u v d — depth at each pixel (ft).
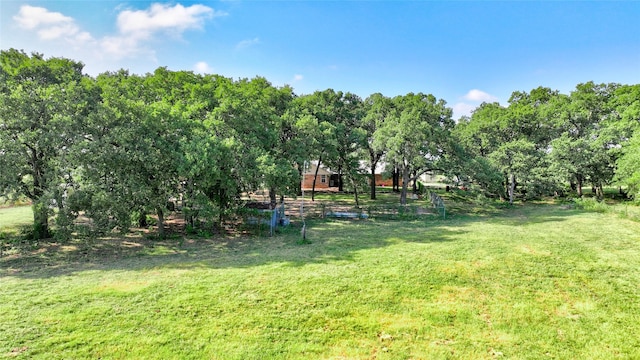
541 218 67.67
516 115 102.99
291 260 38.75
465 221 66.28
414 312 24.99
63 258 40.81
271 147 66.28
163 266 36.78
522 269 34.09
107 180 46.19
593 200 82.17
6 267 36.99
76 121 46.21
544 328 22.67
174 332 21.93
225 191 55.72
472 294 28.17
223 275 33.01
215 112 58.75
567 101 111.34
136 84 67.36
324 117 92.22
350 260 38.19
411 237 50.67
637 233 50.83
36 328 22.07
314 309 25.41
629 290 28.66
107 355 19.33
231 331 22.17
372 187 109.40
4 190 43.24
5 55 55.57
